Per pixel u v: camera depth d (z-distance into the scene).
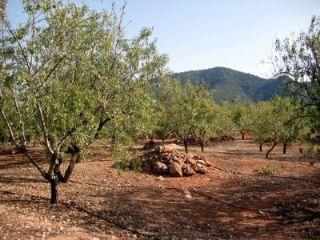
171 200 18.64
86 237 11.84
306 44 16.88
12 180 20.75
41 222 13.02
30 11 13.58
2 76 13.62
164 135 41.66
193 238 13.30
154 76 22.45
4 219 12.70
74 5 14.58
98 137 18.62
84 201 16.95
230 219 16.30
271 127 36.19
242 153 39.69
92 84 16.75
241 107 64.94
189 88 40.56
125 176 23.16
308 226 15.47
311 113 16.92
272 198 19.83
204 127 39.75
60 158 16.33
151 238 12.91
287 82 17.44
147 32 20.95
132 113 18.86
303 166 29.91
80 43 14.64
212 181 23.47
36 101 13.51
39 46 13.75
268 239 13.78
